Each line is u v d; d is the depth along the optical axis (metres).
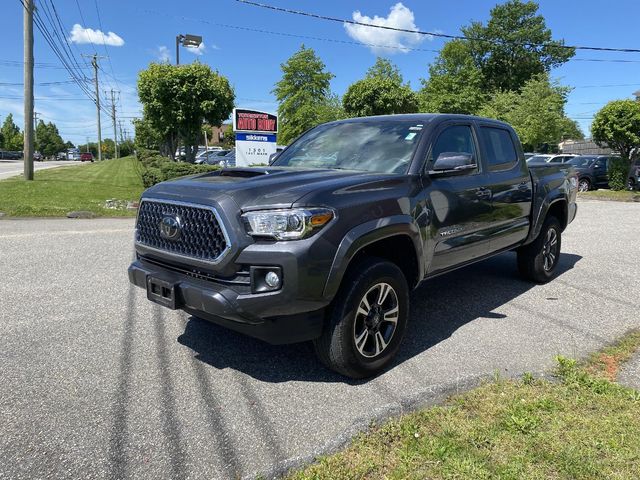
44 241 8.17
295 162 4.58
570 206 6.43
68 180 20.28
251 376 3.50
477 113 39.59
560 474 2.36
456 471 2.38
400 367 3.66
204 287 3.13
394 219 3.44
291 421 2.92
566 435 2.66
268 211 2.95
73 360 3.70
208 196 3.12
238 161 17.94
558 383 3.30
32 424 2.85
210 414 2.99
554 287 5.83
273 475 2.42
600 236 9.44
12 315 4.62
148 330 4.31
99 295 5.26
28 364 3.62
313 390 3.30
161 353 3.85
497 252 5.05
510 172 5.06
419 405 3.03
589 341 4.13
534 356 3.83
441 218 3.99
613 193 18.36
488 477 2.34
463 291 5.65
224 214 2.99
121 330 4.30
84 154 83.81
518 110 35.41
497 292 5.61
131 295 5.27
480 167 4.66
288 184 3.21
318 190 3.13
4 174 26.56
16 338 4.09
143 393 3.23
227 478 2.40
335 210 3.10
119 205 12.66
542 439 2.63
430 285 5.91
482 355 3.86
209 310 3.07
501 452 2.53
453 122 4.48
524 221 5.37
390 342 3.56
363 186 3.40
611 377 3.44
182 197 3.28
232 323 3.16
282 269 2.90
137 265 3.72
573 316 4.78
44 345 3.96
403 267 3.91
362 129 4.60
